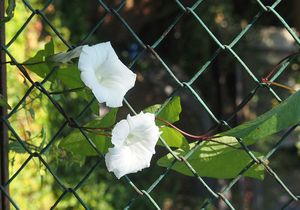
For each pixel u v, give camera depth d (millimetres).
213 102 8586
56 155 1950
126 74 1621
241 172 1800
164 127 1764
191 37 8164
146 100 7410
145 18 7699
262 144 7328
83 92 1774
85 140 1837
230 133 1675
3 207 1804
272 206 8094
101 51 1606
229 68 8414
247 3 7871
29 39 4734
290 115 1616
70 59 1676
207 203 1817
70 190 1784
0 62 1776
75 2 6699
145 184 6711
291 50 8586
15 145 1867
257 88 1796
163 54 8359
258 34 8328
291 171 9195
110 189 6000
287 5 7137
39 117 4121
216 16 7879
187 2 6824
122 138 1599
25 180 4426
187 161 1782
